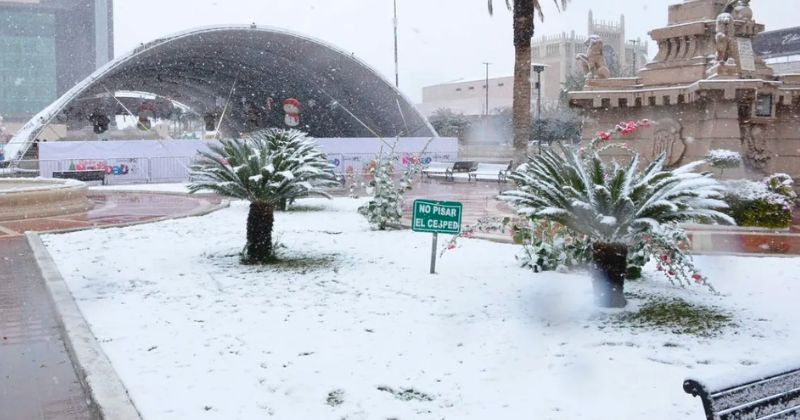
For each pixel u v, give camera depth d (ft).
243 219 55.16
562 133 180.24
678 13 60.49
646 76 62.13
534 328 22.02
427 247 39.27
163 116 230.48
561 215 24.11
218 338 21.21
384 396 16.47
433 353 19.63
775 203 44.68
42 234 45.88
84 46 443.32
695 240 39.24
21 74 414.62
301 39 144.77
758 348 19.75
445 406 15.88
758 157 58.70
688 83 58.18
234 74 181.98
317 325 22.63
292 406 15.89
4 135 231.71
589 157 25.17
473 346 20.24
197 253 37.81
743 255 35.58
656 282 29.25
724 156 51.52
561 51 285.23
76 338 20.83
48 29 418.92
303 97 183.01
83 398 16.94
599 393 16.43
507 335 21.25
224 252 38.01
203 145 112.37
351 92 165.78
